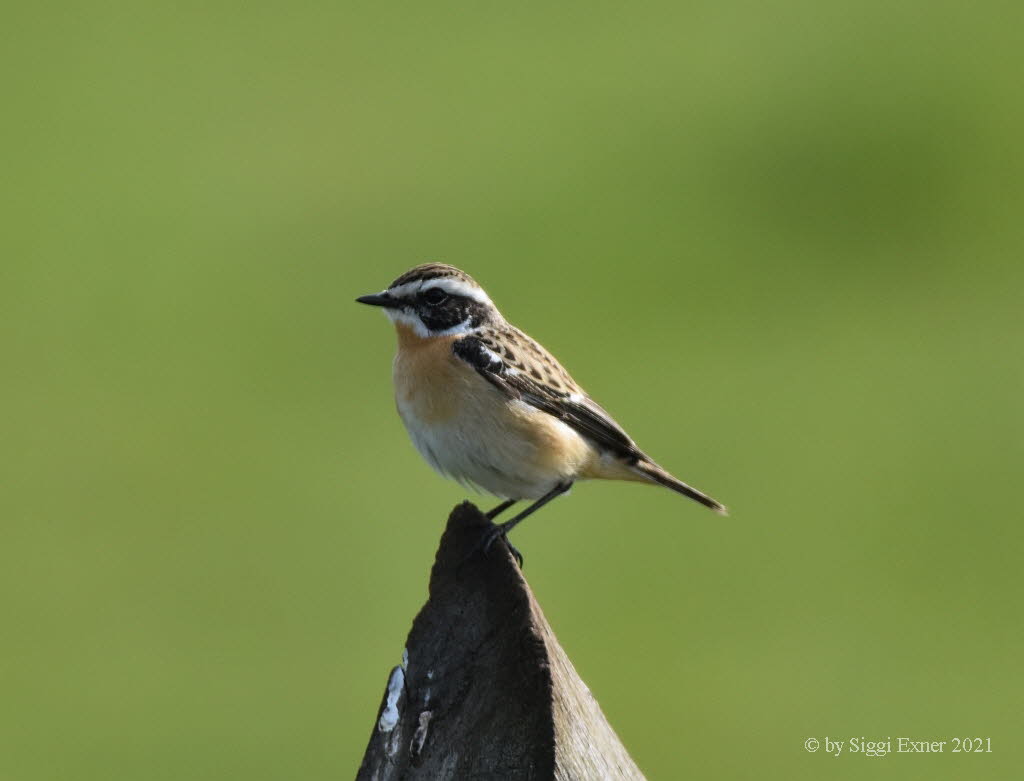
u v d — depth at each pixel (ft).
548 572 53.62
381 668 49.24
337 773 44.98
